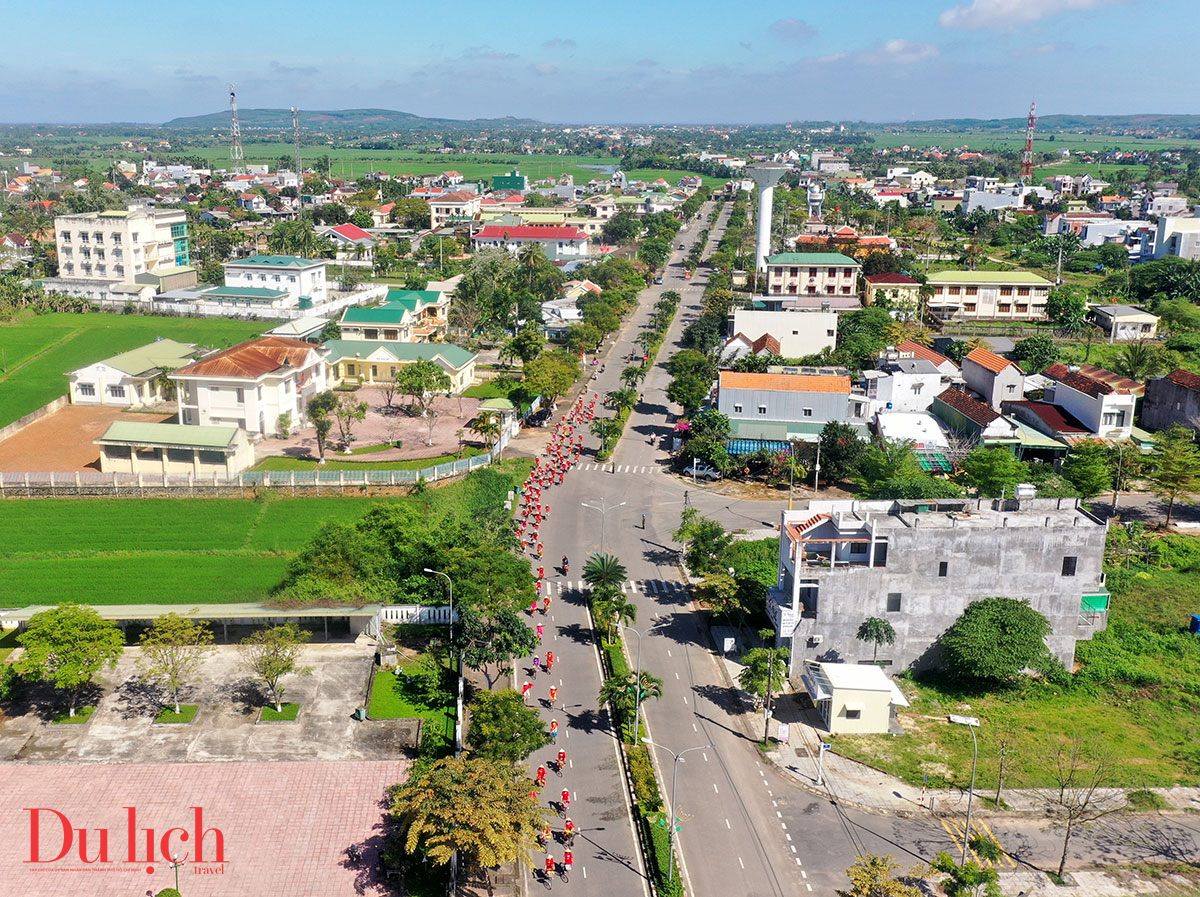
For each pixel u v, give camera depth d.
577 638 101.88
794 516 98.88
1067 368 175.75
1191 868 69.69
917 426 153.88
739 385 157.38
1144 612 107.62
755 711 89.88
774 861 70.25
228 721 84.56
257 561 113.75
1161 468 134.12
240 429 139.12
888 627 92.25
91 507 127.38
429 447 150.75
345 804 74.12
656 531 129.38
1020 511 99.31
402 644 98.44
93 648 83.12
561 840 72.25
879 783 79.62
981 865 69.31
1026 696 92.06
